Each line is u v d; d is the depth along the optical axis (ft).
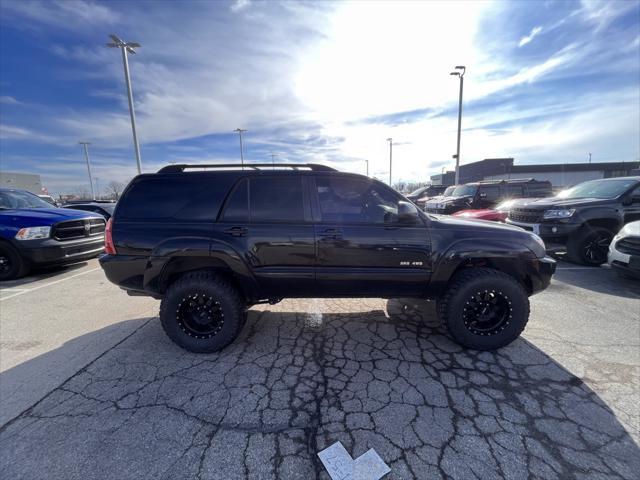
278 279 9.52
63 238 18.62
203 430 6.49
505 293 9.21
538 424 6.55
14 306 13.71
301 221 9.43
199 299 9.50
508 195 39.58
